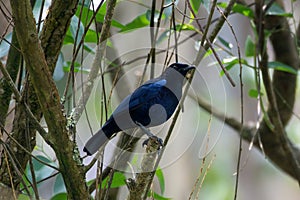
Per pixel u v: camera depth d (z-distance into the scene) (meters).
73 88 7.49
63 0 7.65
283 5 13.57
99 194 7.41
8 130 9.34
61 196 9.60
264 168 27.66
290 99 13.88
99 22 10.12
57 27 7.73
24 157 8.08
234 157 23.50
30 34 6.26
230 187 23.64
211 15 8.27
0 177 8.04
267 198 27.98
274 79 13.84
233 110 22.12
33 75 6.46
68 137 6.81
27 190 7.12
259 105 10.62
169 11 9.93
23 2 6.13
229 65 11.40
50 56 7.79
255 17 11.51
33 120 6.95
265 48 11.52
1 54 9.02
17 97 7.05
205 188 23.33
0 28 12.59
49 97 6.55
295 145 14.21
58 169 7.01
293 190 27.97
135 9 13.39
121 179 9.08
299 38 13.80
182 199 22.33
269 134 13.66
